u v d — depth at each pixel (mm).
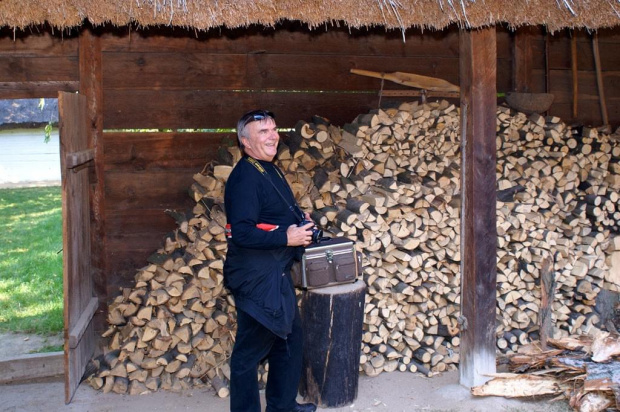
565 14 3463
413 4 3295
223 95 4871
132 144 4707
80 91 4543
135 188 4734
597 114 5824
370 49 5164
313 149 4617
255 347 3475
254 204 3316
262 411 3965
